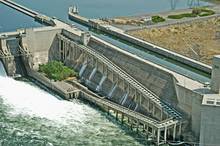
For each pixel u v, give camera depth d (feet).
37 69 615.16
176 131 442.09
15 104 509.76
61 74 577.43
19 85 571.28
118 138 442.09
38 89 561.84
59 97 537.65
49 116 483.51
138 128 457.27
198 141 431.84
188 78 465.88
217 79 423.23
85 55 582.76
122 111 473.26
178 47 626.64
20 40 613.52
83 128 458.91
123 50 556.92
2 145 419.54
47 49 631.97
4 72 603.67
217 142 406.82
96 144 429.38
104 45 574.56
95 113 495.00
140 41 612.70
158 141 431.84
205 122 405.18
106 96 535.60
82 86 554.46
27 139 432.25
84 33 597.93
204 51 613.11
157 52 587.68
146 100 478.59
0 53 602.85
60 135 442.91
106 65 540.11
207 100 407.85
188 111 443.73
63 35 638.12
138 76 511.81
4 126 455.63
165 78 479.41
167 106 460.55
